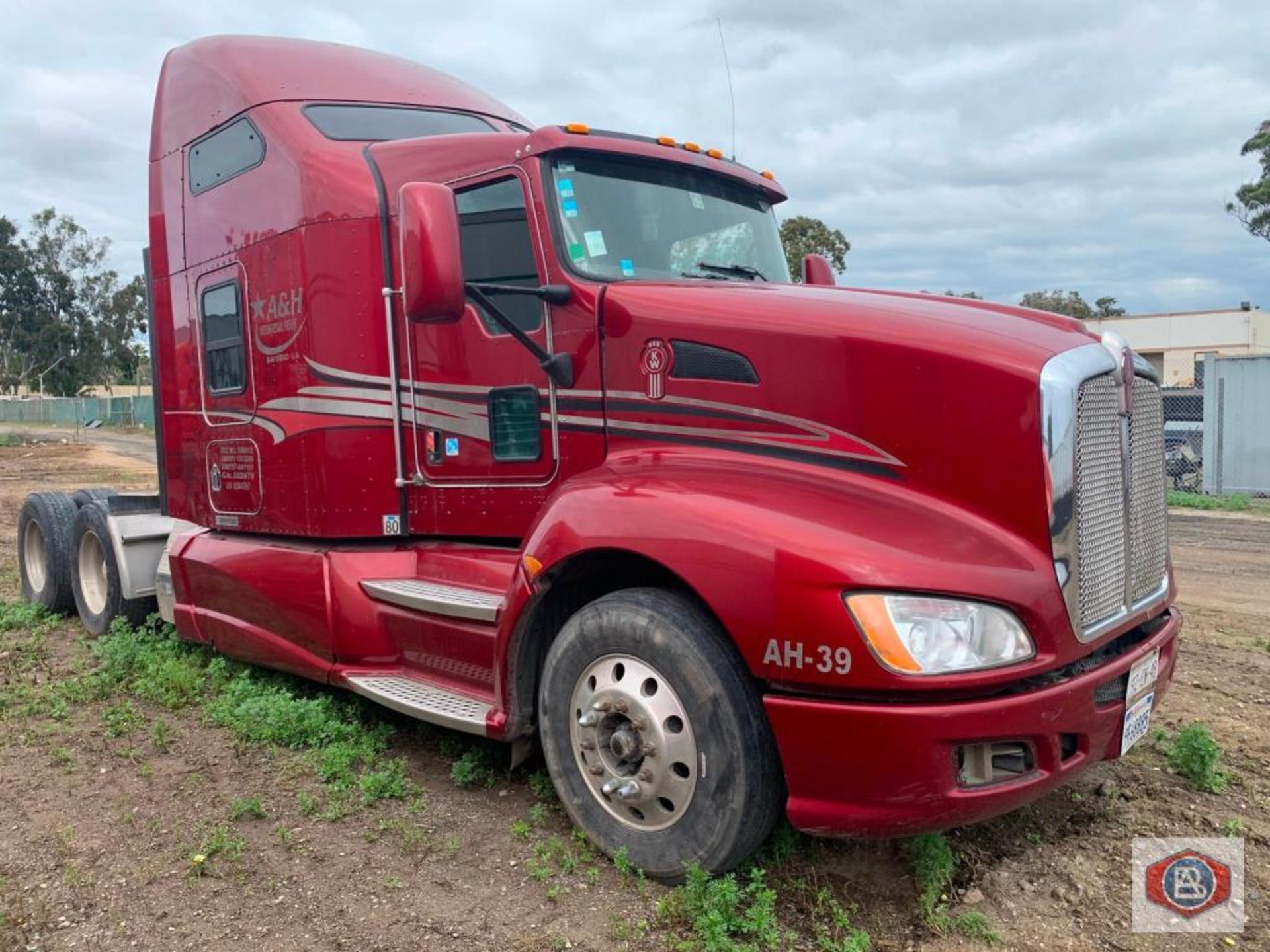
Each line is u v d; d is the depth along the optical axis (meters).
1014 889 3.29
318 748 4.57
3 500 18.23
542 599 3.74
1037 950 2.95
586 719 3.45
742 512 3.15
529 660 3.83
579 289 4.02
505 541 4.54
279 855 3.59
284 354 5.12
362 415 4.82
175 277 6.13
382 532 4.82
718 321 3.62
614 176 4.39
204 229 5.77
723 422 3.59
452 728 3.99
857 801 2.91
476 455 4.47
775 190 5.17
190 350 6.02
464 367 4.50
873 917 3.13
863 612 2.84
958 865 3.43
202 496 6.02
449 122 5.54
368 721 4.94
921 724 2.79
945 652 2.82
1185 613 7.40
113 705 5.31
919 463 3.18
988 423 3.08
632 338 3.85
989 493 3.07
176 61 6.24
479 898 3.27
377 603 4.68
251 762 4.47
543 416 4.19
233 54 5.72
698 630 3.19
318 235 4.88
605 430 3.96
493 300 4.37
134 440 44.06
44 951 3.00
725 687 3.11
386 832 3.76
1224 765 4.32
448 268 3.74
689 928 3.04
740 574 3.03
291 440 5.11
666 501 3.32
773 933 2.96
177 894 3.32
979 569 2.92
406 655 4.61
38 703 5.28
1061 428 3.02
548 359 4.05
